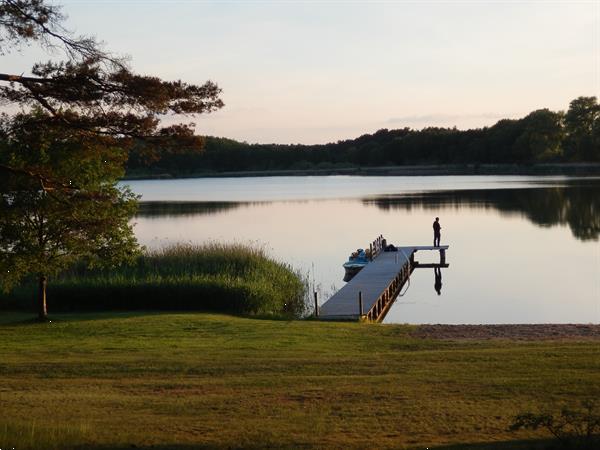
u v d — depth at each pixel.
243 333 19.20
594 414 10.24
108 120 14.75
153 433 9.82
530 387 12.09
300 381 12.98
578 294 29.70
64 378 13.56
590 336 18.23
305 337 18.48
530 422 8.99
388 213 69.69
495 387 12.17
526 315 26.27
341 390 12.23
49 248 21.53
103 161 21.56
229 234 54.44
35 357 15.77
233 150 189.25
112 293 25.80
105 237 22.50
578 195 77.81
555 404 11.03
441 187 106.44
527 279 33.56
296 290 28.91
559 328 19.62
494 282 33.38
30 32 14.16
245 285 25.53
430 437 9.58
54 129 15.22
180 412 10.97
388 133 198.88
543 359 14.41
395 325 20.84
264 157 190.50
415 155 177.62
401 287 33.78
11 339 18.56
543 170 139.00
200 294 25.50
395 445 9.19
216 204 86.38
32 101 14.73
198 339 18.28
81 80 14.27
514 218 60.31
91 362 14.95
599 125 134.00
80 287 25.94
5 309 26.14
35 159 19.98
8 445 9.03
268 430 9.96
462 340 17.89
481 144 157.62
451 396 11.70
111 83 14.59
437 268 39.22
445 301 29.64
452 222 59.94
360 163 188.12
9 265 20.36
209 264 30.17
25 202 20.52
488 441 9.29
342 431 9.92
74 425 10.09
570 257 39.50
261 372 13.85
